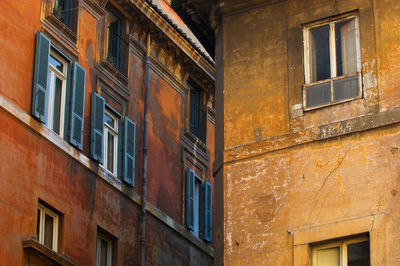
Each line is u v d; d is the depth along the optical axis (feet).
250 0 89.40
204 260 125.39
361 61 82.94
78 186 103.35
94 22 113.29
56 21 105.40
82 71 107.14
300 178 81.71
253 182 83.71
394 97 80.59
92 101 108.99
